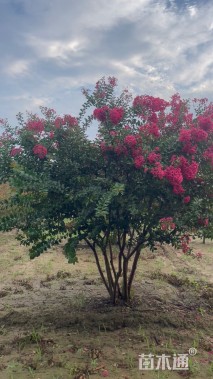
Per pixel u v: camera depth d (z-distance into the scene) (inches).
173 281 329.4
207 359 190.5
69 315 237.1
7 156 232.5
